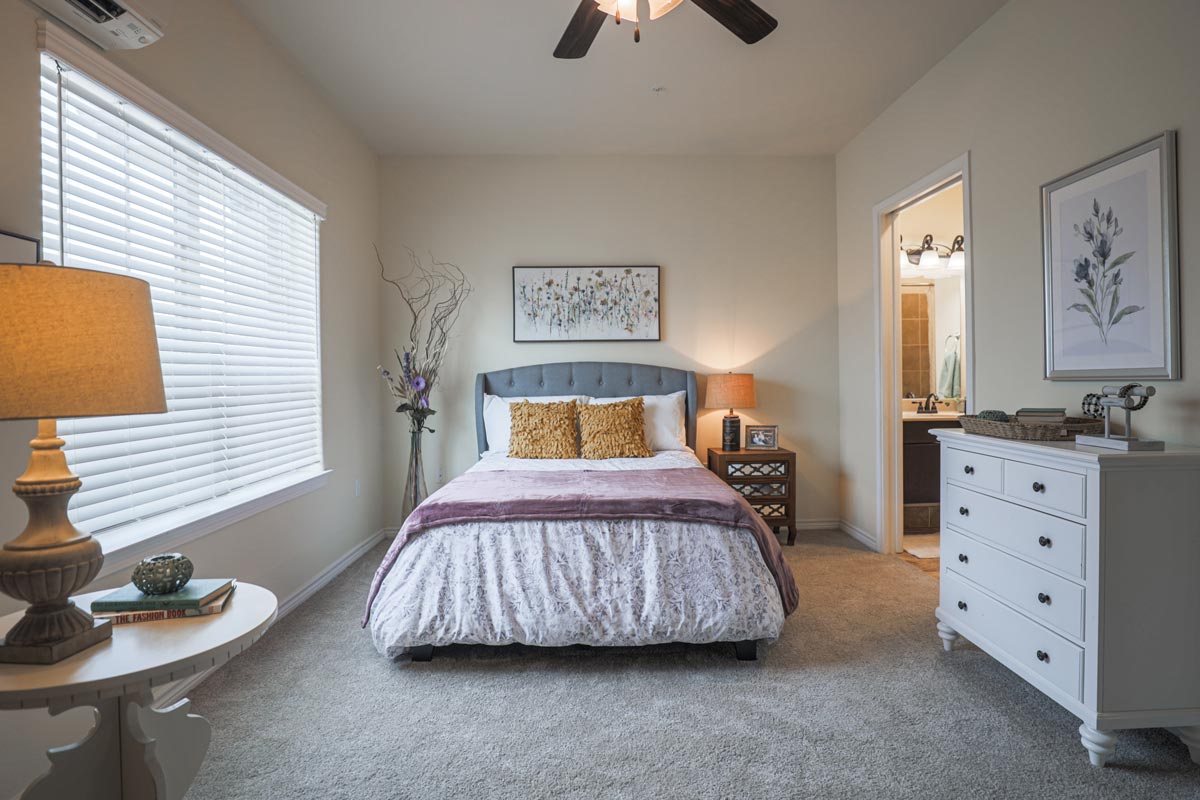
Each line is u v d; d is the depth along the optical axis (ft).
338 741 6.24
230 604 4.76
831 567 12.04
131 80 6.36
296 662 8.03
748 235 14.99
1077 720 6.58
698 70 10.66
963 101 9.86
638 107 12.13
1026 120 8.48
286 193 9.88
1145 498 5.67
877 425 13.05
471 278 14.76
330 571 11.59
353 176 13.10
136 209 6.81
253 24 9.08
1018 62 8.63
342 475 12.30
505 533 8.04
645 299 14.83
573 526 8.08
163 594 4.61
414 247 14.69
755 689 7.29
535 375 14.55
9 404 3.46
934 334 16.07
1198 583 5.73
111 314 3.81
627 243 14.89
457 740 6.26
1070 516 5.98
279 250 10.04
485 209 14.76
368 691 7.27
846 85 11.30
